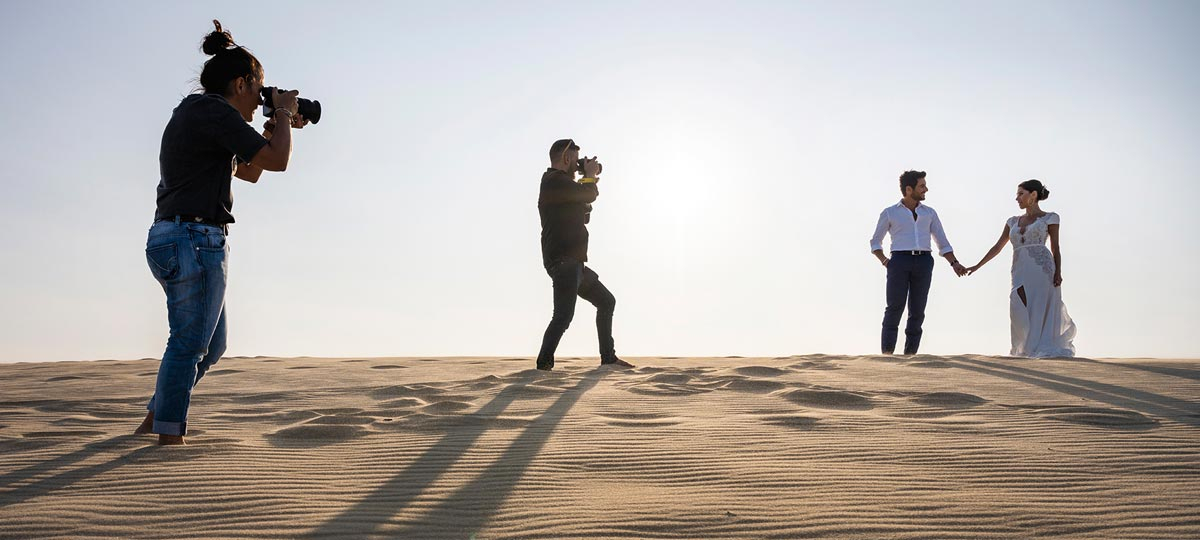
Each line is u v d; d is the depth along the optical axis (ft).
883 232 31.17
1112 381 18.56
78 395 18.10
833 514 8.34
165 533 7.80
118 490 9.29
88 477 9.84
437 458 11.03
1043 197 28.32
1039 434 12.42
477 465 10.63
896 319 31.04
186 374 11.77
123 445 11.69
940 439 12.10
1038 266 27.99
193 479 9.78
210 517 8.33
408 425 13.52
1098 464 10.38
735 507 8.63
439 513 8.49
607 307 24.07
